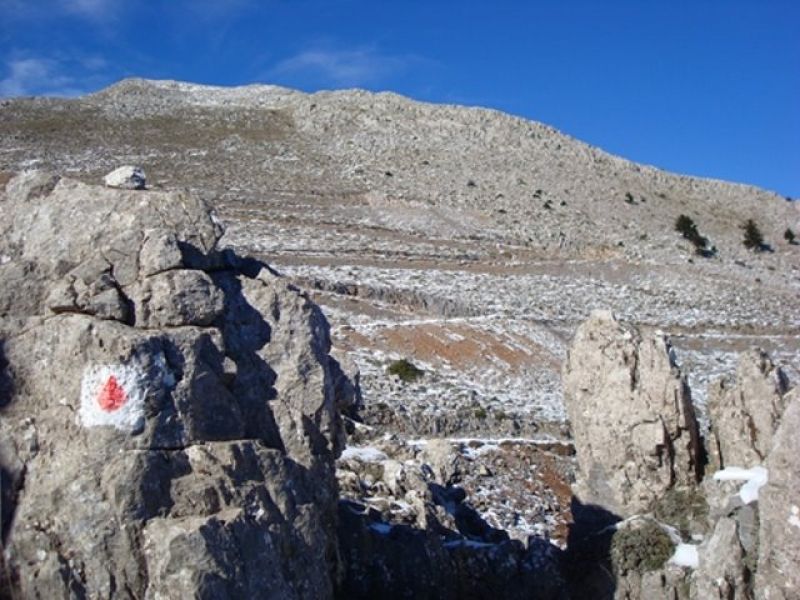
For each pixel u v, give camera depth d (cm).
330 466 1423
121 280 1302
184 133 11869
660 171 13400
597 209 10644
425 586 1605
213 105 13962
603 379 1902
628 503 1839
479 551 1764
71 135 11231
